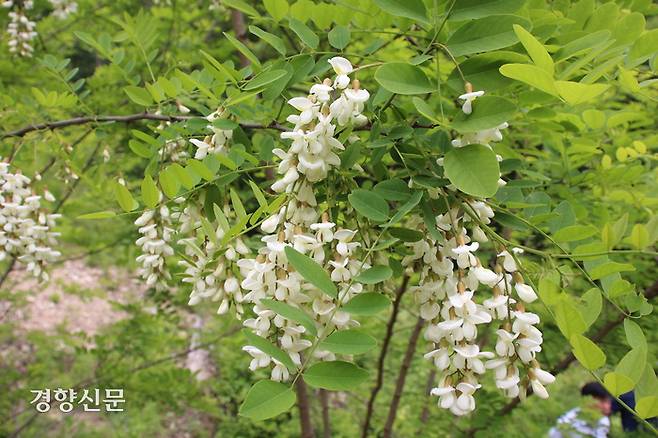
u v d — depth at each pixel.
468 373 0.37
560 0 0.62
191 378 1.25
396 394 1.02
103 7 1.34
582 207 0.65
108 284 2.13
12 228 0.66
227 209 0.51
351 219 0.43
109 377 1.17
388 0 0.42
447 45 0.39
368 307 0.36
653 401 0.28
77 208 1.15
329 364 0.32
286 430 1.44
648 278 0.80
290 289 0.38
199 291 0.49
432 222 0.39
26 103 0.81
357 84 0.38
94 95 1.03
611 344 0.75
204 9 1.28
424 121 0.47
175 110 0.68
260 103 0.61
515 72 0.32
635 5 0.63
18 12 1.12
